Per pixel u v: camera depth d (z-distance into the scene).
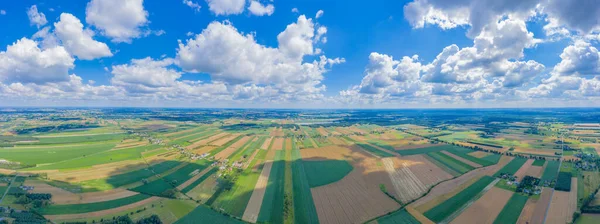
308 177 120.88
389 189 106.38
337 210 88.44
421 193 101.94
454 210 86.88
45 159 145.62
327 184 111.81
